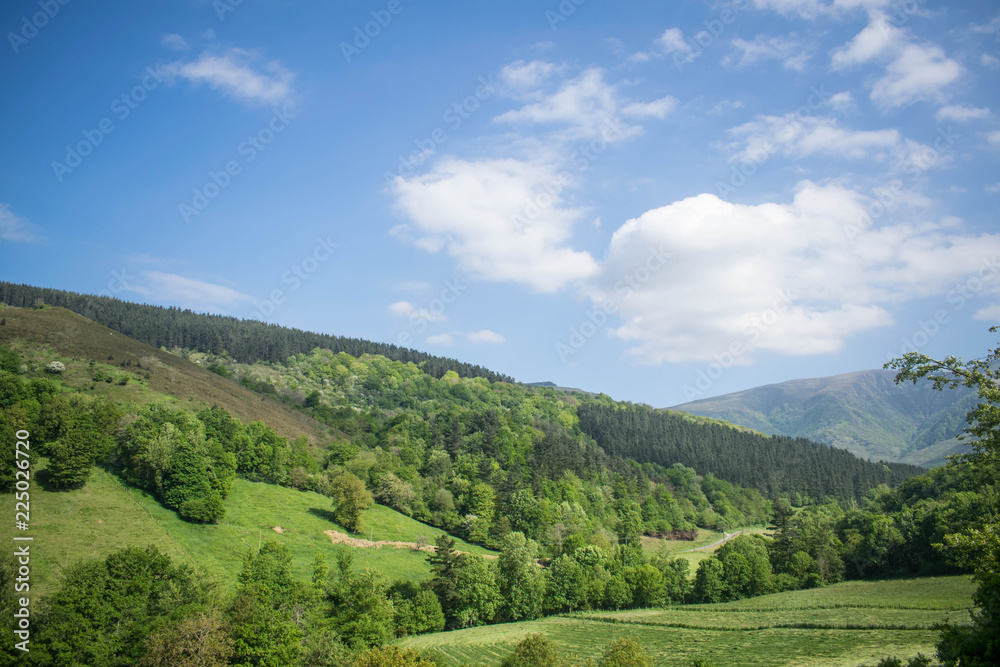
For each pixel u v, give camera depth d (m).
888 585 100.56
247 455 117.75
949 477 119.81
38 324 139.38
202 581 60.62
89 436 86.75
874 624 76.06
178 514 88.31
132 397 120.44
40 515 73.44
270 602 59.88
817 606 90.00
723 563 108.12
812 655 65.75
